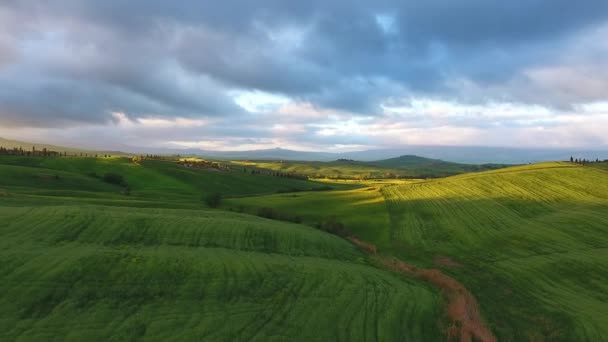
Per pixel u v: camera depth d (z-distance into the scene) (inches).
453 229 2481.5
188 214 1886.1
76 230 1261.1
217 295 972.6
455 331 987.9
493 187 3572.8
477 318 1169.4
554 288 1526.8
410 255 2042.3
